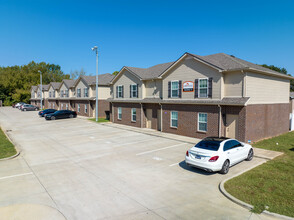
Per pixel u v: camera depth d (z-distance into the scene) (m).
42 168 11.20
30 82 79.12
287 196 7.48
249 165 11.16
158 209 6.89
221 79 16.44
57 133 21.91
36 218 6.39
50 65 111.25
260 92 16.98
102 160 12.55
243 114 15.29
